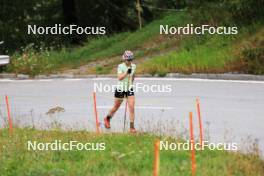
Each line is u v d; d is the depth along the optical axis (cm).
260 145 5156
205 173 4094
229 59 9406
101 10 15700
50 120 6391
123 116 6556
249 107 6931
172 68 9600
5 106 7431
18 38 14400
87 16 15650
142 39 12069
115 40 12781
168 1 15338
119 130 5747
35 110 7112
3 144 4950
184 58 9731
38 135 5309
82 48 12562
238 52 9538
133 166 4294
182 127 5878
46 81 9631
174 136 5291
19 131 5541
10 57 10956
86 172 4194
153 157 4500
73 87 8838
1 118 6656
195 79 9175
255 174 4159
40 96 8112
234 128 5866
